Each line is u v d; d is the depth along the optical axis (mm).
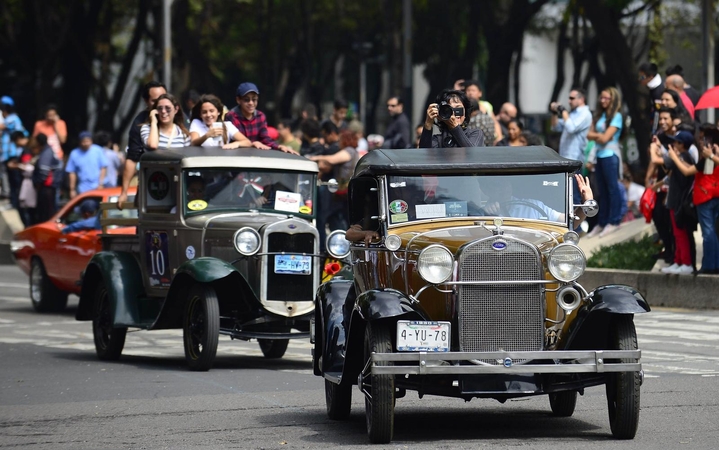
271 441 26375
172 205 40688
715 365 37062
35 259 58938
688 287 52312
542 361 25422
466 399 25922
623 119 64250
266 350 41938
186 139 44781
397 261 26828
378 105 164625
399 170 27656
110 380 36469
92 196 57312
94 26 128500
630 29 131375
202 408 31094
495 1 115562
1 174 99875
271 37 157875
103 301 42000
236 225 38938
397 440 26078
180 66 113938
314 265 39312
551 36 172875
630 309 24734
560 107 60156
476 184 27906
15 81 147625
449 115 30422
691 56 153250
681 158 51188
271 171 41438
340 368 28250
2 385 35812
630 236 60219
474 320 25547
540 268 25625
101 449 25906
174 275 38375
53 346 46094
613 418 25625
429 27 148625
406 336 25141
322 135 64688
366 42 161750
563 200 27828
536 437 26219
